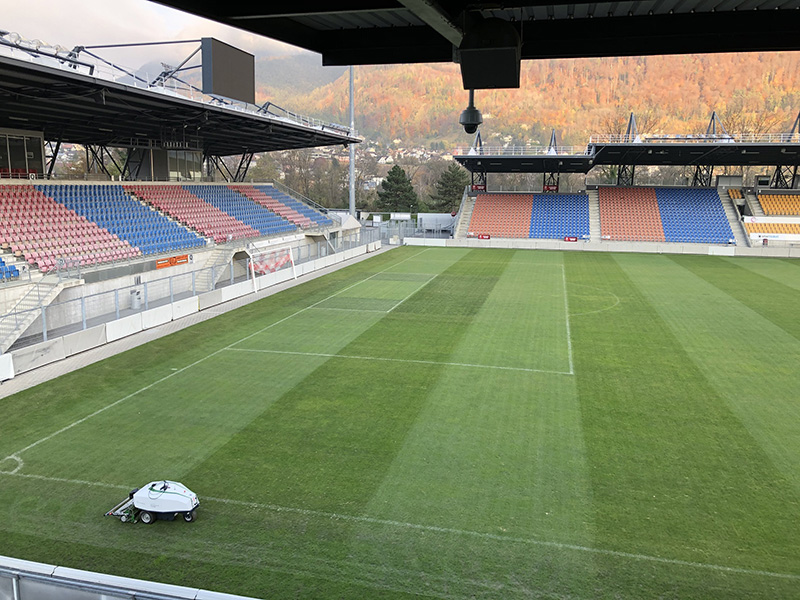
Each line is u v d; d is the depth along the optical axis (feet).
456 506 33.42
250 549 29.45
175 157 134.10
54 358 61.05
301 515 32.50
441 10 18.35
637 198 180.96
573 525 31.55
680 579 27.22
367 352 64.34
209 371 57.93
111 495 34.76
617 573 27.68
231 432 43.57
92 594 19.01
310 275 119.65
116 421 45.68
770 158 167.94
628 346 66.54
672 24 24.67
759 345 66.85
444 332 73.05
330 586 26.71
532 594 26.25
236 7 22.26
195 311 85.25
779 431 43.62
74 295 73.05
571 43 25.73
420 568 27.99
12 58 63.26
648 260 143.02
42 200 89.81
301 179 337.31
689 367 58.85
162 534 30.71
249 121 109.50
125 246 92.32
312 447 41.04
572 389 52.60
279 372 57.52
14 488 35.55
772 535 30.58
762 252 152.25
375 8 21.42
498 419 45.83
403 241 179.22
